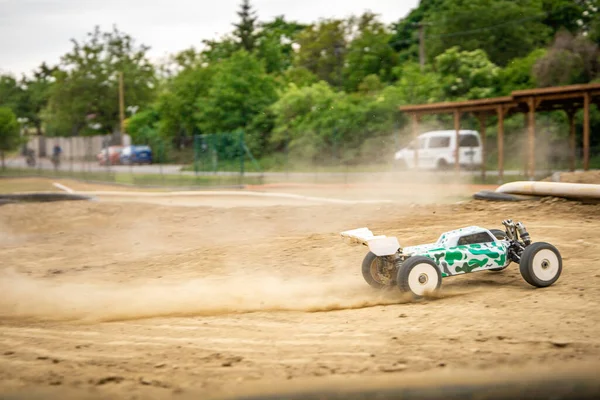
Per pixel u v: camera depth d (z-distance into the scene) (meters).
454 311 8.41
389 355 6.82
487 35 59.38
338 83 66.81
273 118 52.00
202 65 74.62
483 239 9.84
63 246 15.33
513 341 7.09
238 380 6.26
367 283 10.41
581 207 14.95
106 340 7.74
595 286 9.22
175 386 6.14
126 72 90.06
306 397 5.80
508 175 30.86
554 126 37.62
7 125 75.25
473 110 30.69
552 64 42.31
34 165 68.31
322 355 6.91
